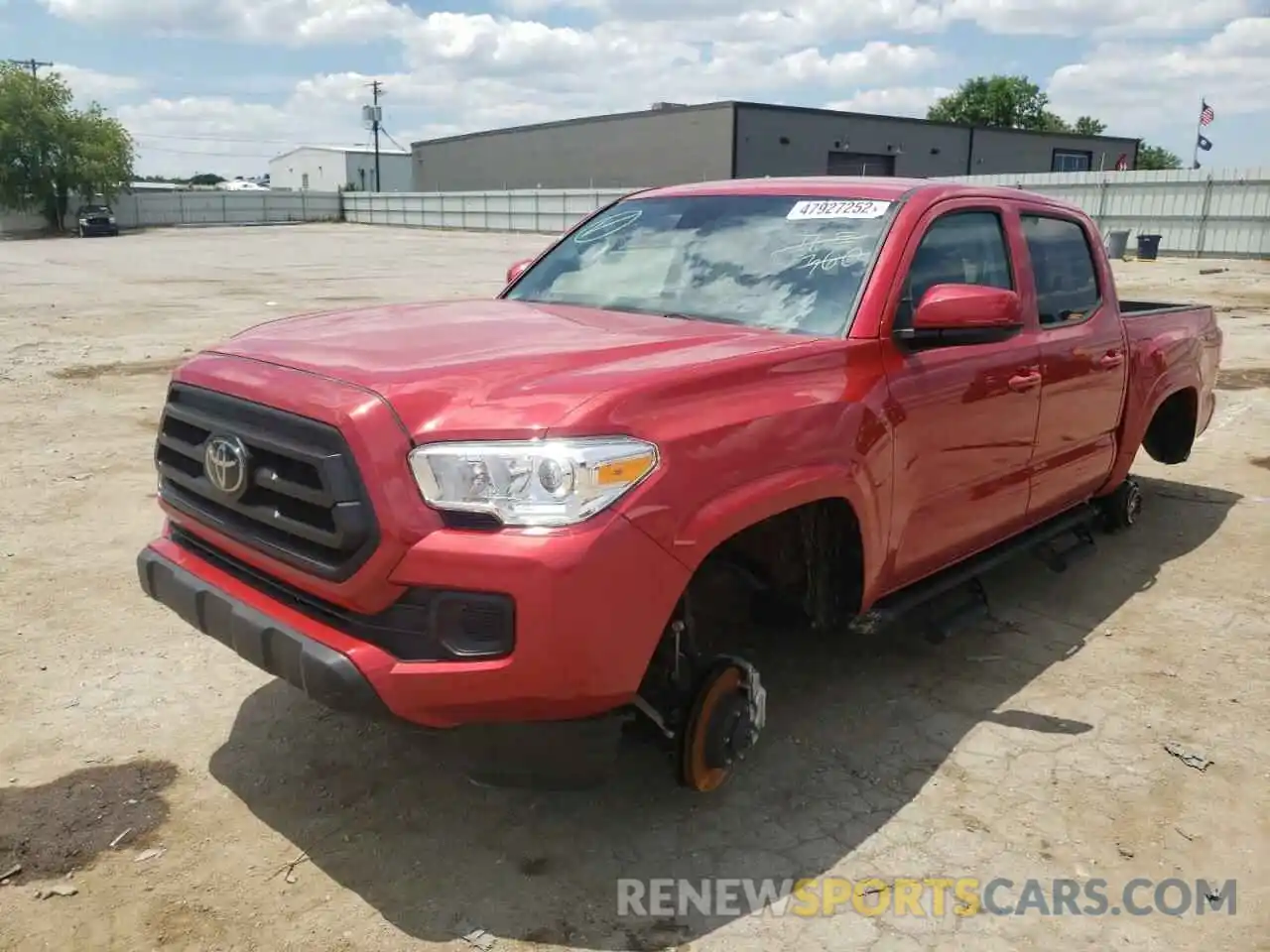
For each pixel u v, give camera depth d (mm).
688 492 2787
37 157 62812
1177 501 6855
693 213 4387
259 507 2936
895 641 4641
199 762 3551
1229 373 11484
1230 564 5676
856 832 3244
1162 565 5656
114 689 4031
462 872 3016
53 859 3021
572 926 2805
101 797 3328
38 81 62625
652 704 3154
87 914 2801
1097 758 3699
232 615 2959
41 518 6027
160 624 4633
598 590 2594
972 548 4273
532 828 3223
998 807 3391
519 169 67250
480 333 3404
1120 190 32812
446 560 2582
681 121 54000
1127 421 5320
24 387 10125
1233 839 3248
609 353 3111
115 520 6020
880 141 54969
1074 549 5156
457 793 3393
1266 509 6691
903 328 3666
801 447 3133
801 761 3641
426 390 2752
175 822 3213
